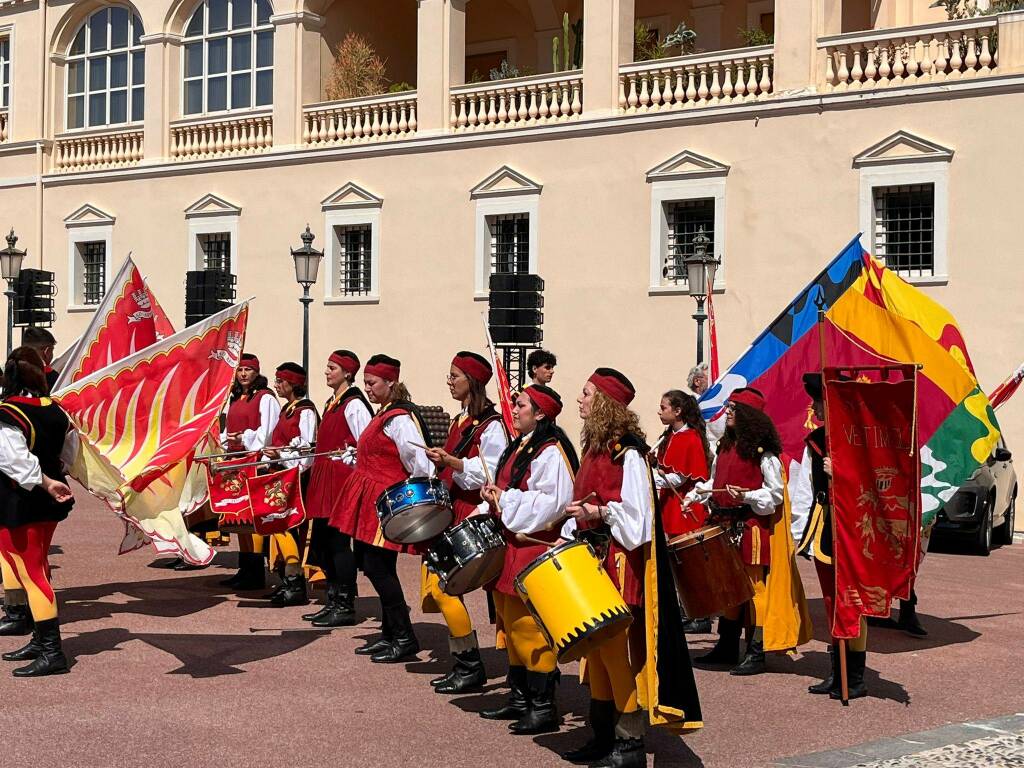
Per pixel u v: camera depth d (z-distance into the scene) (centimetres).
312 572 1161
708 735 746
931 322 1085
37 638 875
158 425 1036
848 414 823
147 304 1205
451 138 2316
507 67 2450
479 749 705
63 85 2842
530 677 742
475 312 2297
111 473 978
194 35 2683
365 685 849
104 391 1014
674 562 814
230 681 856
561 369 2202
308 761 677
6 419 841
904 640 1041
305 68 2517
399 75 2727
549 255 2219
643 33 2267
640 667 671
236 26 2628
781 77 2000
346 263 2480
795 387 1135
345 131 2466
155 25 2686
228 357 1071
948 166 1855
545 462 717
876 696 845
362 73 2525
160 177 2667
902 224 1928
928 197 1903
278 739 717
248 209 2558
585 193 2183
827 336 1130
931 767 670
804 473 981
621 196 2148
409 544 808
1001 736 732
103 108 2800
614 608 647
